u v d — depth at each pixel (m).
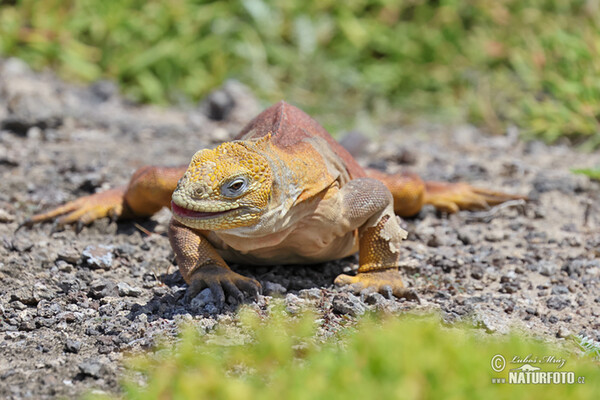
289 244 11.60
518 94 26.39
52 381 9.07
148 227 14.63
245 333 10.28
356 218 11.59
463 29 30.06
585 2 27.56
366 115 27.39
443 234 14.88
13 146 18.84
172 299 11.47
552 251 14.25
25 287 11.80
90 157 18.45
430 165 19.92
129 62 27.80
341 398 7.91
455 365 8.54
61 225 14.21
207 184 9.99
